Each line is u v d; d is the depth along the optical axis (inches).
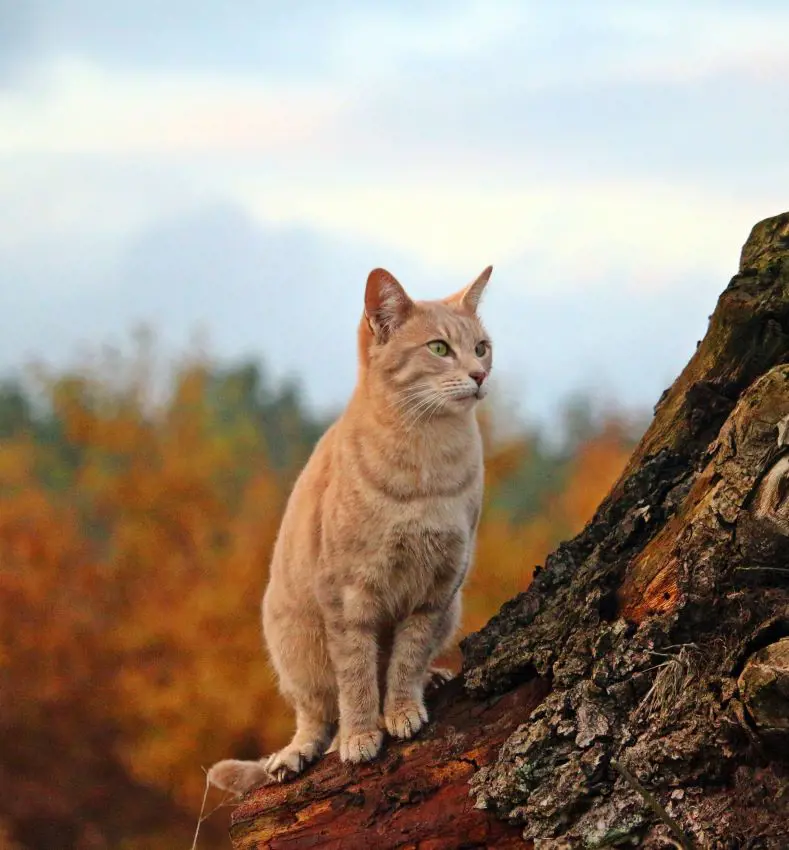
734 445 194.1
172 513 880.3
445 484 258.7
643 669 197.9
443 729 230.7
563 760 199.8
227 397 1008.2
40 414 1021.2
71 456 1014.4
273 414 1004.6
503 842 205.5
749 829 176.1
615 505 236.5
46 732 819.4
